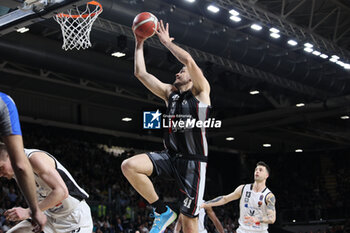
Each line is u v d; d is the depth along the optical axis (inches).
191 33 589.3
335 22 738.8
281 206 1205.1
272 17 619.2
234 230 868.6
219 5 556.1
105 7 506.9
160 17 555.2
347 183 1240.2
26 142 850.1
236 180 1210.0
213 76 766.5
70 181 153.6
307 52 724.7
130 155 1050.7
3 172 133.9
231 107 900.6
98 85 859.4
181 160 160.7
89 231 160.6
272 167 1256.8
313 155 1285.7
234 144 1194.0
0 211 613.6
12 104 99.4
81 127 948.6
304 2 665.6
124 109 993.5
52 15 309.9
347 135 1099.3
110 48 615.5
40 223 98.3
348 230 974.4
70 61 622.8
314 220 1032.2
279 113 903.1
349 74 818.2
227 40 633.0
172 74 733.9
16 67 759.7
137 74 179.6
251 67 738.8
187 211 158.7
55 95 880.9
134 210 768.3
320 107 867.4
